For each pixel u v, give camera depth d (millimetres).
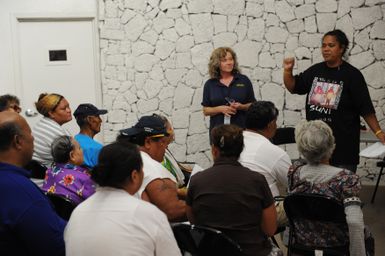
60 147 2471
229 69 4070
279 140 4238
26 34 5273
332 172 2207
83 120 3154
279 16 4961
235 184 1983
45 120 3133
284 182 2527
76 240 1535
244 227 1990
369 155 3219
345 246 2199
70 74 5355
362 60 4895
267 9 4961
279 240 3539
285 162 2500
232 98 4062
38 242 1597
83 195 2383
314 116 3148
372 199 4445
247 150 2510
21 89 5340
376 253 3367
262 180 2016
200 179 2041
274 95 5090
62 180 2416
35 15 5211
